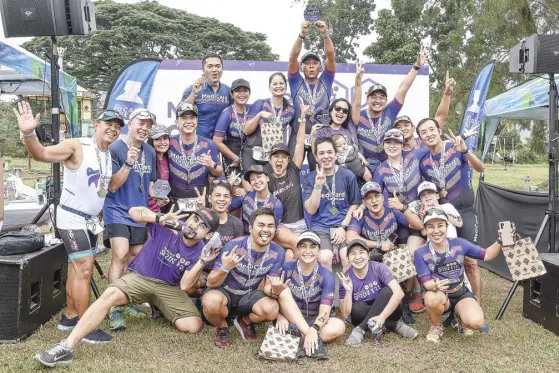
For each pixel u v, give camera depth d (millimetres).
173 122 7867
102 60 38281
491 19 14953
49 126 5363
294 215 5406
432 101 21188
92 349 4184
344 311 4746
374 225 5246
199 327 4695
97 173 4445
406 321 5125
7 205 11383
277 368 3943
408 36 23891
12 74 12602
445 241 4684
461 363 4051
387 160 5617
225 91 6516
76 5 5234
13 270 4258
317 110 6199
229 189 4848
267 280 4449
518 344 4488
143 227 5164
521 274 4723
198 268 4273
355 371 3887
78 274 4473
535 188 10086
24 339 4328
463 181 5539
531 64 5727
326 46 6195
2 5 5223
